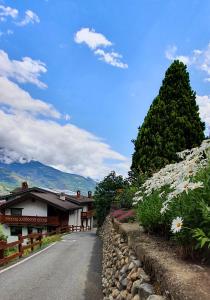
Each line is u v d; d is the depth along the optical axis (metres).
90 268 13.69
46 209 46.25
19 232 46.16
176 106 14.29
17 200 46.25
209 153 4.31
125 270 6.35
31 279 11.38
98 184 39.34
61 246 23.59
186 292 2.86
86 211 65.19
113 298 6.76
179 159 13.54
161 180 5.57
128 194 13.52
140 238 5.78
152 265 4.18
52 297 9.06
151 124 14.43
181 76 14.69
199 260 3.87
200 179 4.02
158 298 3.46
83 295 9.27
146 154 14.16
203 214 3.51
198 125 14.52
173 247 4.82
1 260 14.18
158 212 5.59
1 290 9.84
